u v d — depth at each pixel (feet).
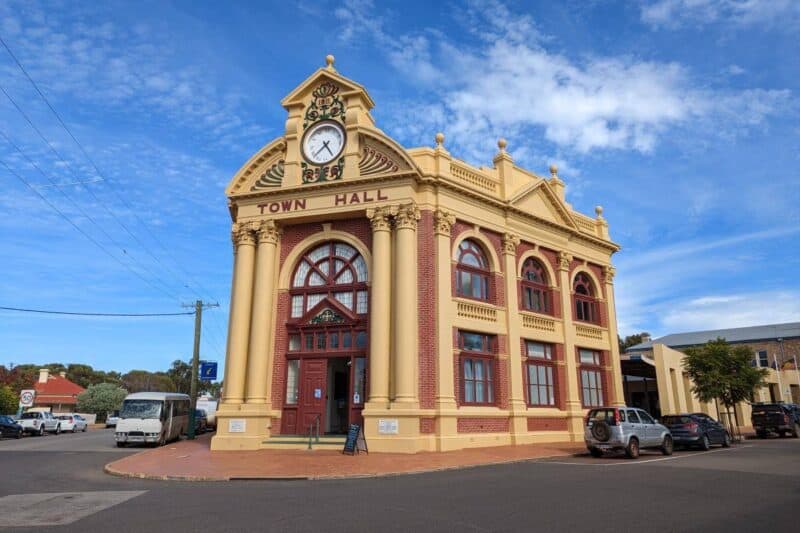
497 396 73.15
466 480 42.27
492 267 76.79
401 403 62.59
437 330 66.95
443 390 65.36
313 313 70.95
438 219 69.97
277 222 73.26
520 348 77.05
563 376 83.25
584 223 96.63
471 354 71.46
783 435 104.42
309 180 73.20
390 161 70.49
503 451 64.08
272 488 39.37
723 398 93.91
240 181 76.02
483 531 25.61
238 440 66.08
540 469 49.62
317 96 76.13
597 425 61.26
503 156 81.66
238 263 73.00
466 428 67.72
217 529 26.37
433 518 28.30
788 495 35.14
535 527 26.27
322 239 72.74
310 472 46.42
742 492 36.27
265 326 70.18
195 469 49.14
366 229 71.20
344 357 70.74
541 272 85.76
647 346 177.27
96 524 28.02
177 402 97.09
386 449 61.52
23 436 122.72
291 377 70.69
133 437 86.02
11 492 39.01
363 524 27.07
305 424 68.18
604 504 31.89
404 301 65.36
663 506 31.32
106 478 46.62
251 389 68.18
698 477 43.65
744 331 206.49
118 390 228.63
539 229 84.69
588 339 89.81
